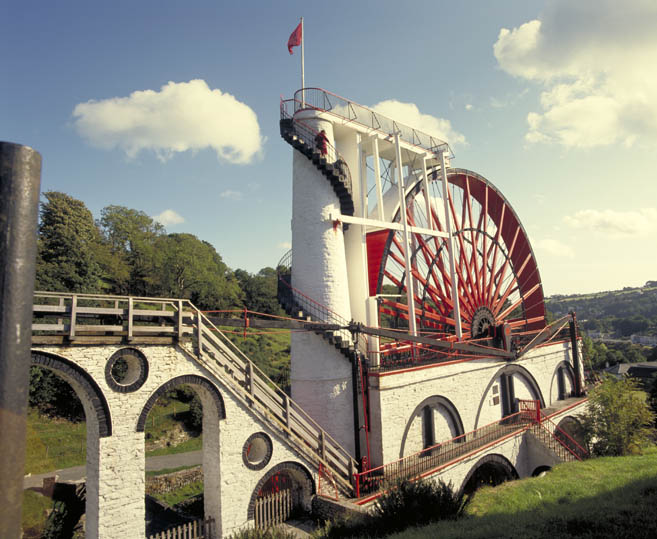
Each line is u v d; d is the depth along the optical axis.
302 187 19.36
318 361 17.75
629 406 24.31
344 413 17.73
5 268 1.88
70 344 10.16
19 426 1.87
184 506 17.86
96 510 10.30
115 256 55.44
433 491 11.16
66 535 15.51
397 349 20.50
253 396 13.40
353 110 21.88
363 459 16.06
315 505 13.88
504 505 12.41
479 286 29.77
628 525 8.14
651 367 83.00
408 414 18.59
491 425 23.91
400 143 24.34
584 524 8.50
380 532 9.95
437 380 20.52
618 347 140.00
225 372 13.21
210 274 65.56
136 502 10.82
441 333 25.94
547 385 30.33
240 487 12.59
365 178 24.77
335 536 10.41
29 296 1.98
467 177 29.77
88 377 10.37
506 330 27.39
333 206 19.31
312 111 20.05
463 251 28.41
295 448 14.02
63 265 39.94
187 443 32.84
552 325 31.00
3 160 1.92
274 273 104.62
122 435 10.75
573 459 22.45
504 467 21.94
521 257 35.56
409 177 27.53
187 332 12.27
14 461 1.84
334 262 18.81
